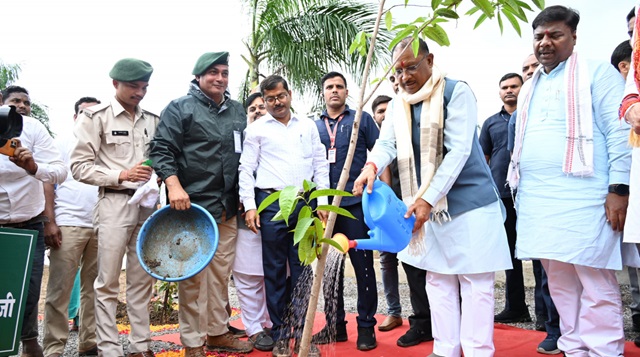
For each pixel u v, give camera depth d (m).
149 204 3.39
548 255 2.76
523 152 2.99
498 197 2.91
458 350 2.92
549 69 2.97
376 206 1.99
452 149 2.74
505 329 4.02
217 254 3.62
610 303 2.74
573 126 2.76
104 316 3.21
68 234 3.64
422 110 2.89
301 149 3.68
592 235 2.69
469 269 2.75
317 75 8.89
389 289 4.25
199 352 3.31
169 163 3.26
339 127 3.99
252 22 9.26
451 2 1.57
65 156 4.06
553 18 2.87
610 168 2.71
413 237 2.70
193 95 3.54
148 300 3.40
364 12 8.82
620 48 3.45
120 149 3.40
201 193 3.44
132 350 3.26
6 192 3.15
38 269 3.32
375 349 3.57
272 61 9.30
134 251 3.37
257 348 3.67
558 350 3.29
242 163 3.62
